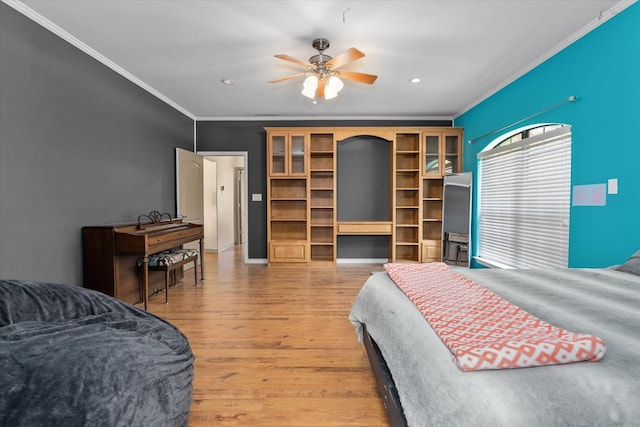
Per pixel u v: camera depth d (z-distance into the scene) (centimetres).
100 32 260
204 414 158
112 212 320
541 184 316
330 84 282
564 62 275
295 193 527
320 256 535
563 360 84
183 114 480
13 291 143
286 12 233
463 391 79
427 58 308
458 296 143
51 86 248
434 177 491
